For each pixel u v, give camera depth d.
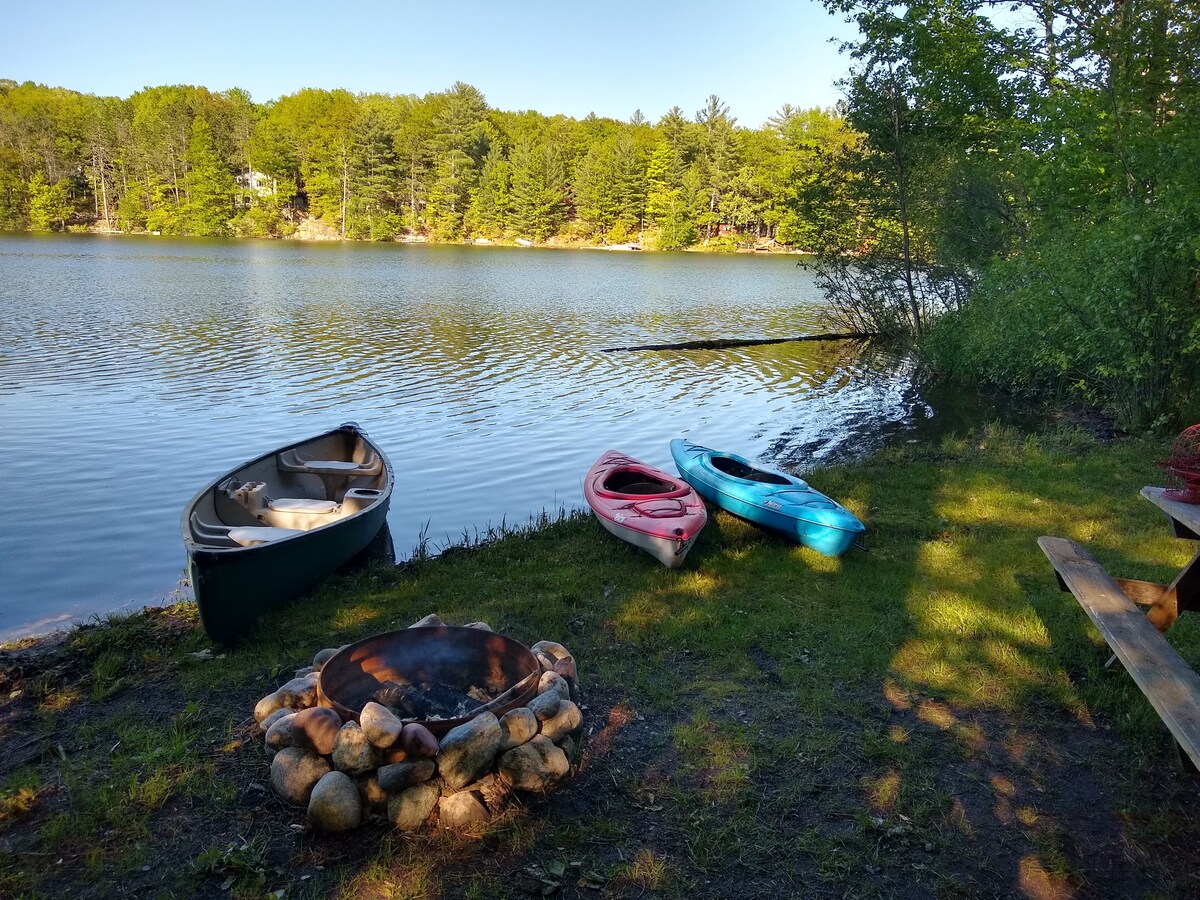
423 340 21.22
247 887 2.92
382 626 5.30
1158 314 10.27
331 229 85.19
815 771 3.64
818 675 4.52
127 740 3.87
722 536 7.26
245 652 4.93
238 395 14.45
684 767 3.66
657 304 32.31
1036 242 13.99
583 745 3.81
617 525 6.72
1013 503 7.84
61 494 9.17
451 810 3.19
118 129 88.56
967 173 17.39
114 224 86.50
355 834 3.18
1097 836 3.22
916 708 4.17
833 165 19.52
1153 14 12.30
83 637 5.23
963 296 18.55
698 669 4.64
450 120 84.38
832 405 15.09
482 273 45.41
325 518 6.96
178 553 7.56
